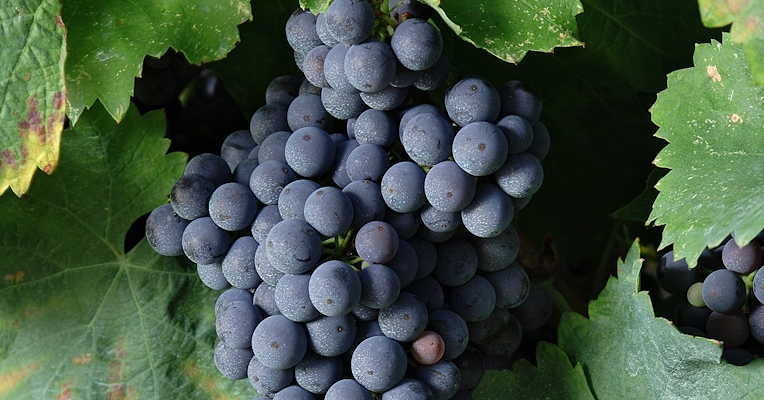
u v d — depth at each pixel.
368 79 0.53
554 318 0.63
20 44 0.56
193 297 0.63
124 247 0.63
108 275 0.63
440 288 0.57
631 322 0.60
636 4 0.64
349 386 0.55
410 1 0.55
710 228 0.55
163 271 0.63
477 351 0.59
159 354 0.62
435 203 0.54
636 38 0.64
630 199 0.64
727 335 0.58
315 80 0.56
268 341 0.54
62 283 0.62
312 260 0.54
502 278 0.58
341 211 0.54
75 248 0.63
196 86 0.64
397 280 0.54
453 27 0.53
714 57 0.58
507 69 0.63
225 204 0.55
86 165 0.62
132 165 0.62
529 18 0.56
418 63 0.53
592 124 0.64
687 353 0.58
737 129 0.58
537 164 0.55
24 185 0.56
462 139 0.54
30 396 0.62
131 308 0.63
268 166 0.56
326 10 0.54
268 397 0.56
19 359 0.62
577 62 0.64
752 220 0.54
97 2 0.57
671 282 0.60
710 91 0.58
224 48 0.58
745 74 0.58
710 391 0.58
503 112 0.55
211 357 0.63
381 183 0.55
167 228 0.57
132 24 0.58
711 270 0.59
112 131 0.62
